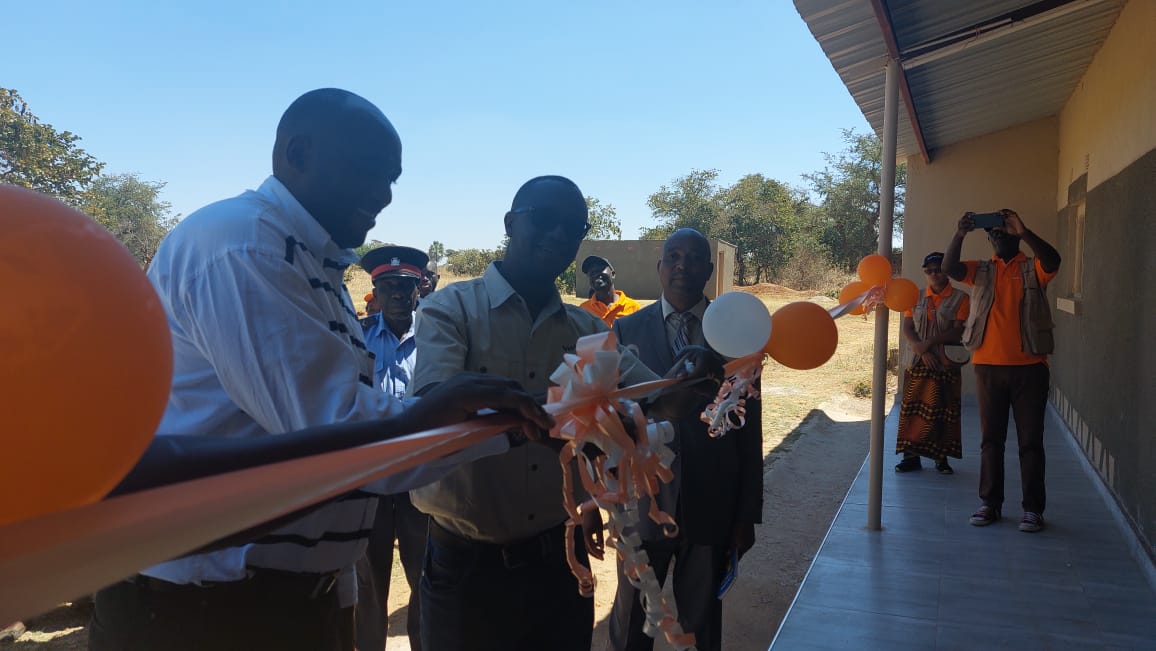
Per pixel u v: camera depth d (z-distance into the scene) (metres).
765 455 7.63
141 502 0.55
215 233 1.35
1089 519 4.98
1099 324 5.82
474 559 1.98
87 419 0.54
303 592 1.48
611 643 2.76
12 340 0.51
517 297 2.07
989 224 4.81
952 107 7.91
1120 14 5.68
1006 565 4.19
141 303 0.60
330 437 0.99
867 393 11.32
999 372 4.82
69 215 0.58
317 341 1.33
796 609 3.63
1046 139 9.15
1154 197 4.27
